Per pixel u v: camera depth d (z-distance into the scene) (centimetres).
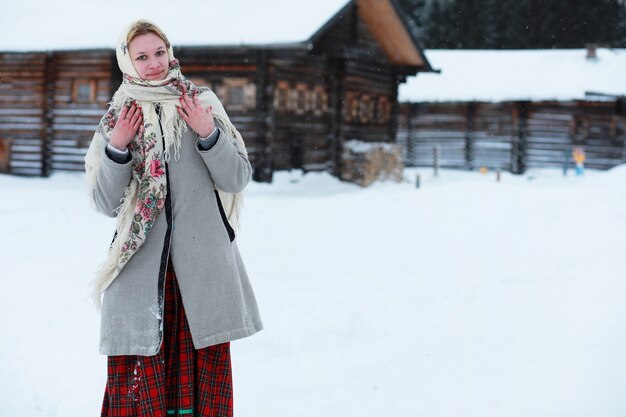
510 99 2727
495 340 509
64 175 1933
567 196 1222
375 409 399
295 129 1852
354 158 1945
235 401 416
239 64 1762
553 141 2742
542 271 737
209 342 314
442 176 2600
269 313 594
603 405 386
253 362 483
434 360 473
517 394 409
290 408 405
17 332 556
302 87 1875
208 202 321
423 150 2920
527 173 2734
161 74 319
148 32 315
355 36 1994
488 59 3034
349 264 802
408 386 430
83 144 1927
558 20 4853
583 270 726
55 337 545
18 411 413
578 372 437
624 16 4812
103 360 497
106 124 320
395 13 1978
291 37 1666
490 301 620
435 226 1045
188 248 316
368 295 654
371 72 2136
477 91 2797
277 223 1077
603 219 1009
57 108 1942
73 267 796
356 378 448
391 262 811
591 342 493
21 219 1120
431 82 2906
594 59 2888
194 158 320
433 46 4975
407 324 559
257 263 807
